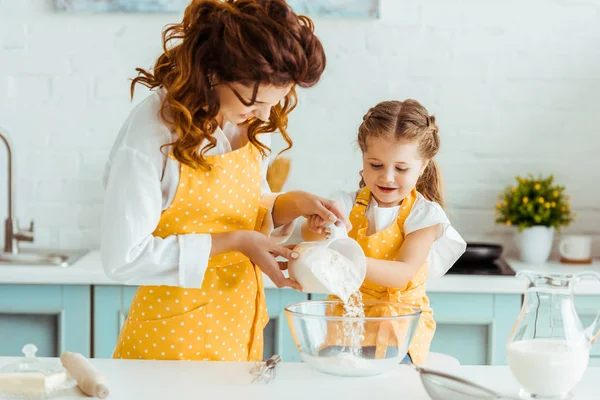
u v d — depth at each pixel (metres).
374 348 1.40
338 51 2.92
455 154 2.97
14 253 2.80
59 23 2.90
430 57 2.93
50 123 2.94
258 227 1.77
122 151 1.53
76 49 2.91
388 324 1.39
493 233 2.99
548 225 2.79
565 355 1.25
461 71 2.93
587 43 2.91
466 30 2.91
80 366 1.34
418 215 1.91
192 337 1.65
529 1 2.90
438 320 2.54
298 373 1.44
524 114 2.95
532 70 2.93
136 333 1.67
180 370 1.45
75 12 2.89
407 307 1.56
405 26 2.91
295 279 1.54
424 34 2.92
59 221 2.98
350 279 1.55
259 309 1.75
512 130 2.95
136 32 2.90
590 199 2.97
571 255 2.79
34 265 2.59
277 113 1.71
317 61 1.48
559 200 2.81
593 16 2.90
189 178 1.59
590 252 2.82
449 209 2.99
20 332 2.59
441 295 2.54
